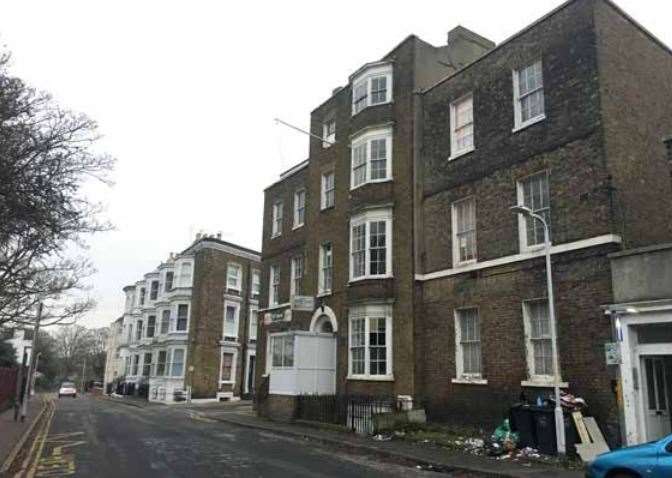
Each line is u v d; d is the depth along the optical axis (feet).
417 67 69.97
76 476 36.83
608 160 46.09
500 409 51.49
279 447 51.57
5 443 52.80
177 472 38.19
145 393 161.17
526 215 50.85
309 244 83.61
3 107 32.78
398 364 62.85
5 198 33.37
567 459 40.27
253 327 152.56
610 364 42.27
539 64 54.19
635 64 51.34
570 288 46.96
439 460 41.78
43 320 63.41
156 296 173.37
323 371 73.00
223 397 141.08
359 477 37.01
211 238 146.72
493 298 54.08
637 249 41.96
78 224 42.32
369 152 71.41
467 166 59.88
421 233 64.34
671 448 26.58
